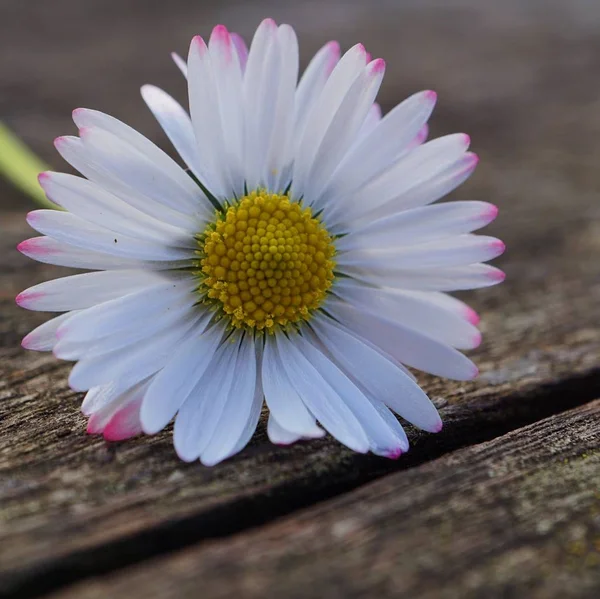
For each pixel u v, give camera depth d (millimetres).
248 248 84
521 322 96
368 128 87
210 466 78
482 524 74
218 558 72
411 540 73
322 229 86
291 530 73
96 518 74
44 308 80
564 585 72
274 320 85
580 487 76
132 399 79
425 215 84
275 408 80
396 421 81
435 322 84
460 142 84
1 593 71
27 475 77
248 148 85
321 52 86
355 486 78
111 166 80
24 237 103
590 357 90
